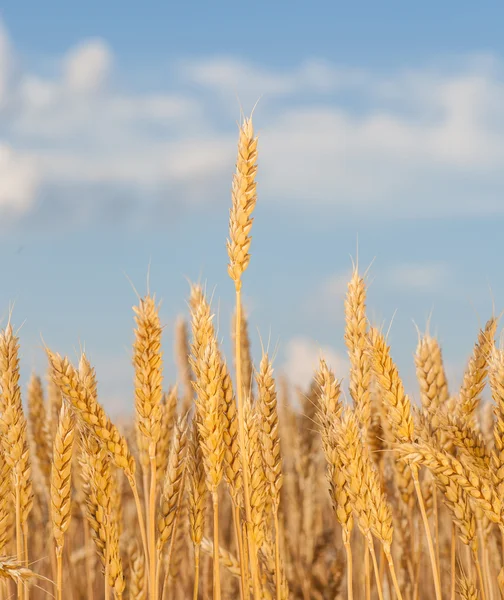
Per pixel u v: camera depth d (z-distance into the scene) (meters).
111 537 1.45
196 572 1.46
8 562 1.37
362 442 1.46
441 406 1.51
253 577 1.43
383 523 1.42
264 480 1.44
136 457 1.67
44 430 1.65
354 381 1.47
